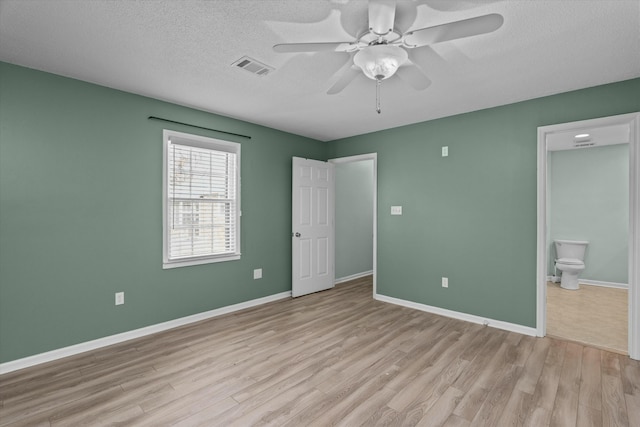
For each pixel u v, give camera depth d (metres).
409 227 4.11
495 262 3.41
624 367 2.51
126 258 3.06
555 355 2.72
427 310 3.94
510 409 1.99
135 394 2.14
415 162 4.06
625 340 3.06
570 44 2.15
